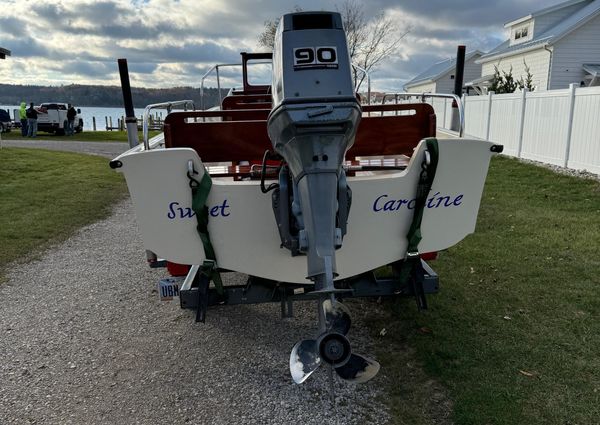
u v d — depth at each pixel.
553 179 9.30
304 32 2.41
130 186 2.75
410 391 2.93
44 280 4.96
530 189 8.62
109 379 3.17
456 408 2.74
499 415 2.66
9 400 2.95
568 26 20.91
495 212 7.06
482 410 2.71
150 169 2.71
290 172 2.57
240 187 2.80
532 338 3.47
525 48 22.73
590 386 2.90
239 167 3.46
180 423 2.73
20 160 13.83
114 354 3.49
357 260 3.05
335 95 2.30
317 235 2.20
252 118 3.81
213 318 4.04
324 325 2.10
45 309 4.25
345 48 2.40
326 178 2.28
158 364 3.35
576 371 3.05
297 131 2.28
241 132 3.32
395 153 3.66
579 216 6.73
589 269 4.73
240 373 3.22
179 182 2.74
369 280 3.18
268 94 6.48
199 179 2.73
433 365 3.16
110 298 4.49
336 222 2.46
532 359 3.20
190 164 2.69
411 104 3.58
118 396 2.99
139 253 5.86
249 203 2.83
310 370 2.21
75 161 14.27
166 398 2.96
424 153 2.84
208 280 3.02
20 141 21.78
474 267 4.85
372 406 2.81
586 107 9.75
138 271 5.21
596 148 9.49
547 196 8.05
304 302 4.30
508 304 4.03
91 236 6.63
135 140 3.66
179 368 3.30
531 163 11.27
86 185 10.39
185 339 3.70
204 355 3.46
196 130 3.30
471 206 3.06
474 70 33.88
